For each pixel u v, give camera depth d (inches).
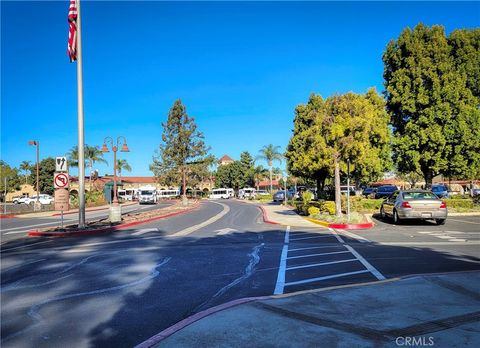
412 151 1226.6
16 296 286.0
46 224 941.8
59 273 363.3
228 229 738.2
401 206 736.3
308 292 261.4
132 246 530.3
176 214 1221.1
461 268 341.7
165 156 1851.6
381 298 243.3
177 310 246.5
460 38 1221.7
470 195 1360.7
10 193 3779.5
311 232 657.6
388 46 1316.4
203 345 176.7
